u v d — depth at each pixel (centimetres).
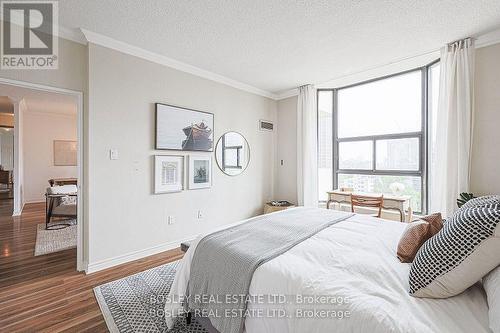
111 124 261
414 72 340
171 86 313
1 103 546
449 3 198
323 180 436
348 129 411
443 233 109
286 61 316
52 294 207
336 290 104
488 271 95
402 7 204
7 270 250
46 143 624
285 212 247
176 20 224
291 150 450
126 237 275
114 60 262
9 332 160
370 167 384
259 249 146
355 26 233
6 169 727
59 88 236
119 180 269
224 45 272
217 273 141
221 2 198
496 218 91
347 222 211
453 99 259
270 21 226
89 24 230
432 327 82
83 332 162
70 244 324
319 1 197
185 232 332
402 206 304
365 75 364
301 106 418
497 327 77
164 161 306
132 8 206
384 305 93
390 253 146
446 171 261
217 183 372
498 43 243
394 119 360
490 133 247
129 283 226
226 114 382
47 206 391
